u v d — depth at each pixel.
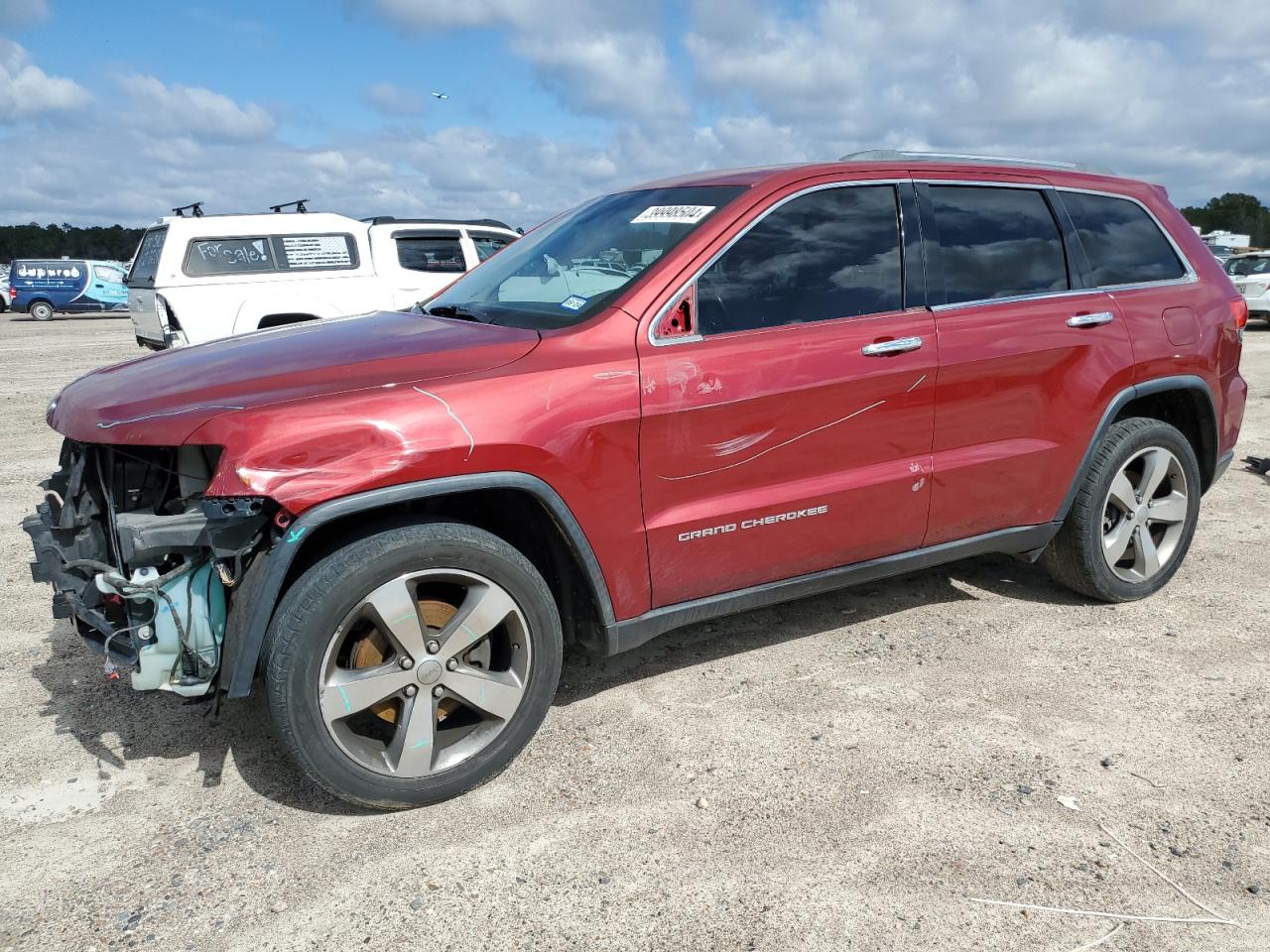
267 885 2.43
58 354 16.62
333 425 2.48
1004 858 2.51
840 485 3.30
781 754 3.02
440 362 2.75
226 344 3.29
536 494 2.73
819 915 2.30
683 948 2.20
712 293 3.07
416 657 2.64
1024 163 3.94
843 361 3.21
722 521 3.09
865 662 3.66
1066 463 3.84
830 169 3.40
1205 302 4.21
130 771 2.96
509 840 2.61
